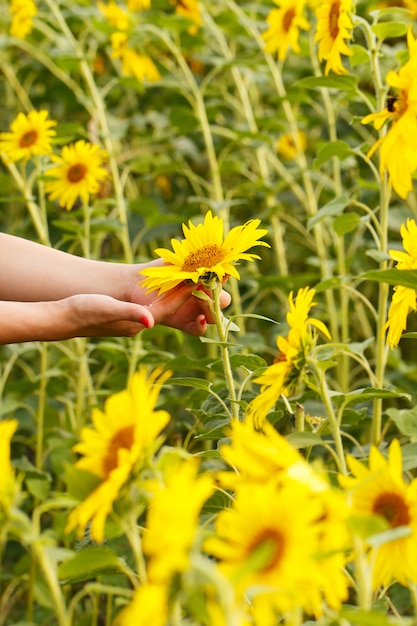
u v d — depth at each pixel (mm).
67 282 3285
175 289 3033
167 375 2494
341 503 2295
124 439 2424
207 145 4562
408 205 4930
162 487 2387
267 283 4199
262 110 5922
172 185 5590
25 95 5250
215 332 4250
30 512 3885
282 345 2703
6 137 4070
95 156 4039
